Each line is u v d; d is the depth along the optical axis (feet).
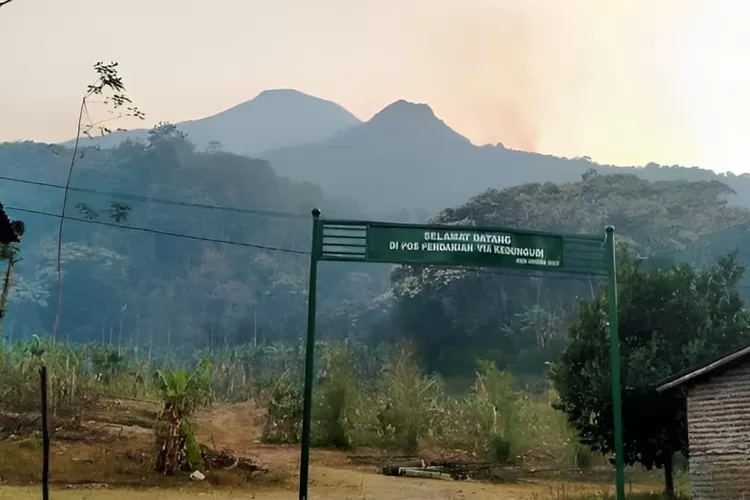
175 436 80.23
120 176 545.44
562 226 340.18
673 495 74.54
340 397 130.00
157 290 479.82
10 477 72.38
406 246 50.31
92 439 92.07
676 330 76.07
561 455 120.26
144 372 140.46
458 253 50.70
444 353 294.66
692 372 57.41
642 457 75.41
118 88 109.60
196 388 83.20
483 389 144.46
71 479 73.26
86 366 130.11
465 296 298.76
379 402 137.28
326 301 497.87
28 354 119.75
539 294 294.46
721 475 55.77
